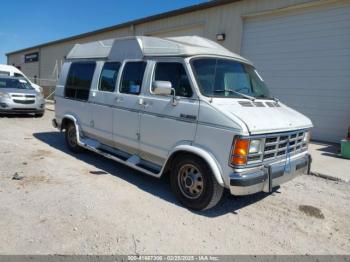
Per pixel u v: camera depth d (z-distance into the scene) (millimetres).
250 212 4426
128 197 4672
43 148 7488
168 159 4559
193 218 4113
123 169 6051
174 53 4668
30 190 4730
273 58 11055
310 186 5719
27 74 31703
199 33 13492
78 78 6773
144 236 3574
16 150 7117
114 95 5629
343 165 7008
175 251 3322
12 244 3264
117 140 5648
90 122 6328
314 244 3678
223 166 3908
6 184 4918
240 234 3783
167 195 4836
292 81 10625
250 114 4098
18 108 12320
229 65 5000
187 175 4383
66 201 4391
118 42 5785
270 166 4062
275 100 5332
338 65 9516
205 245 3480
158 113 4738
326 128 9930
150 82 4977
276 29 10883
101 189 4930
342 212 4629
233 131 3791
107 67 6008
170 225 3879
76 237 3461
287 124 4371
